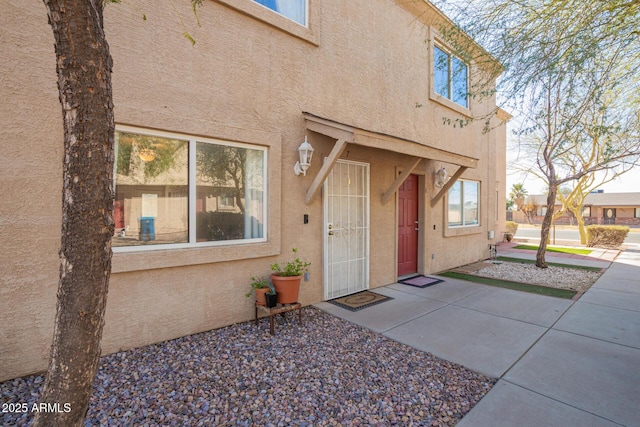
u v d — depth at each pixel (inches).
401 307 198.7
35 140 113.7
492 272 305.4
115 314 130.6
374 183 243.1
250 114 167.5
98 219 55.9
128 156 135.8
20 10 111.0
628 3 129.6
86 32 53.6
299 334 154.6
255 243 172.4
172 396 103.0
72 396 55.6
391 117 248.2
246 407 98.3
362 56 225.9
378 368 123.3
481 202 371.9
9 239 109.4
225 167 163.9
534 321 175.2
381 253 250.5
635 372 121.0
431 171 294.5
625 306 202.1
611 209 1581.0
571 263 359.3
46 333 116.6
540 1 152.1
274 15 174.6
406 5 258.5
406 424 92.0
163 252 139.6
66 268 55.1
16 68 110.2
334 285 217.6
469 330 162.1
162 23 139.4
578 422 92.4
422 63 277.7
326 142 204.5
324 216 206.5
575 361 129.8
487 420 93.7
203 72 151.0
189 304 150.0
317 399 103.0
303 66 190.9
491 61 183.0
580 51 145.1
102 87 56.0
